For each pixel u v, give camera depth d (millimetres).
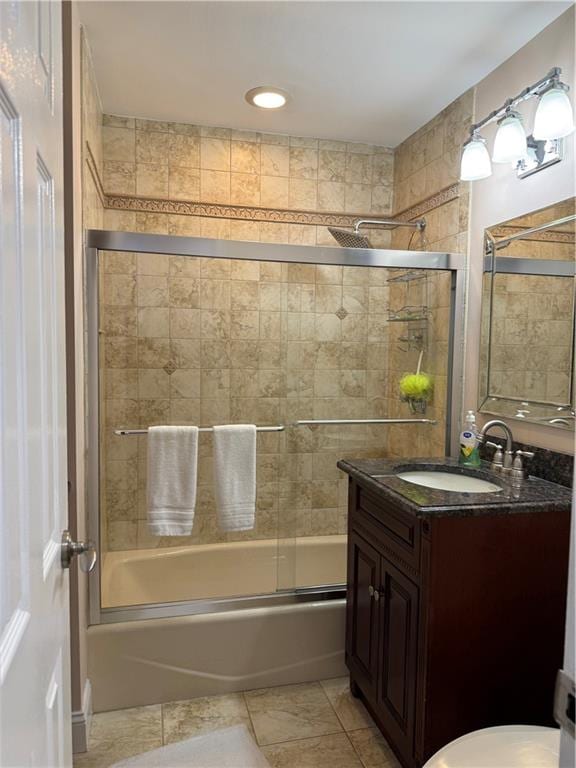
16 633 634
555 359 1775
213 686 2062
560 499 1561
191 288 2320
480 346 2182
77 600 1726
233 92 2330
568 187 1715
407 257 2266
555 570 1557
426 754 1488
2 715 575
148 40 1915
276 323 2457
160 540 2352
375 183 2971
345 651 2123
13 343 628
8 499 606
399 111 2494
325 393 2518
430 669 1479
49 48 858
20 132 660
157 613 2043
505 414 2023
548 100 1628
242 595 2205
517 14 1739
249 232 2809
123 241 1995
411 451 2508
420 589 1505
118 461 2248
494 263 2102
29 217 709
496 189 2088
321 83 2230
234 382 2412
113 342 2213
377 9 1715
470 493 1616
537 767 1097
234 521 2254
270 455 2486
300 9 1720
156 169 2660
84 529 1902
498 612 1519
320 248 2236
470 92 2258
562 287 1743
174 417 2350
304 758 1732
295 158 2844
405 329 2473
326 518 2551
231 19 1780
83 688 1816
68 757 1019
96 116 2271
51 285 871
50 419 861
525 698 1555
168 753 1728
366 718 1924
